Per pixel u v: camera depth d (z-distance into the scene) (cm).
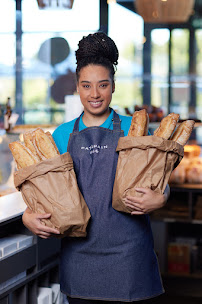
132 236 195
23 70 770
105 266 194
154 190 185
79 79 196
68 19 748
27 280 250
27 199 191
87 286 196
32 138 197
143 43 768
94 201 194
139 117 192
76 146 200
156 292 201
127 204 184
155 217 436
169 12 481
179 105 766
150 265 199
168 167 187
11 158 336
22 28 766
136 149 185
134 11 752
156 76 769
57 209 184
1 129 371
